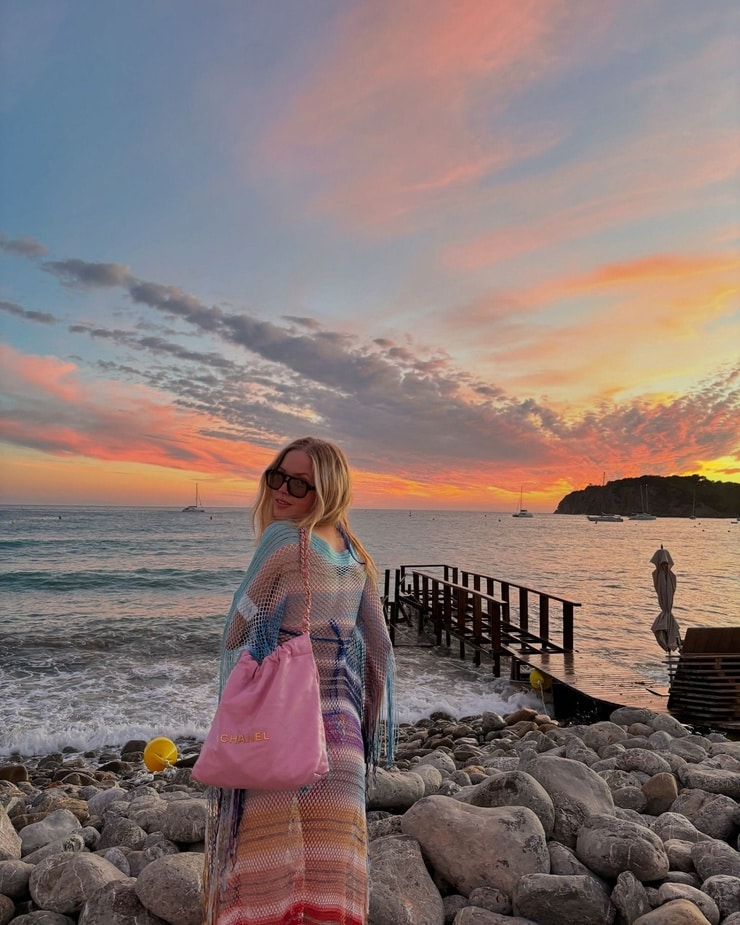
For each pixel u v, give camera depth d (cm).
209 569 3759
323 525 229
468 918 270
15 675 1337
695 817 385
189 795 535
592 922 269
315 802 198
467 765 611
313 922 190
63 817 409
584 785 364
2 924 288
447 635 1670
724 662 839
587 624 2003
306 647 204
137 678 1309
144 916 266
